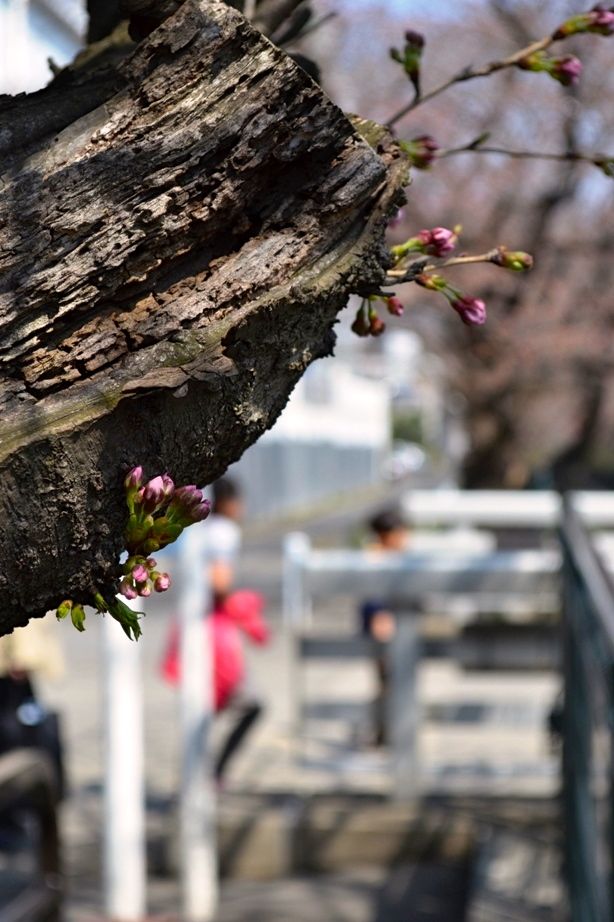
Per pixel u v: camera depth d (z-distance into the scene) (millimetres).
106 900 5879
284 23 1961
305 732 7734
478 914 5367
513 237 10875
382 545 8430
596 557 4109
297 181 1314
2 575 1155
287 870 6555
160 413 1212
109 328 1220
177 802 6477
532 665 6910
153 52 1259
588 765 3803
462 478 13789
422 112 10516
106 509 1190
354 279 1346
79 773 8164
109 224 1216
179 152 1232
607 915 3068
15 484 1143
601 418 14031
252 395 1290
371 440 59406
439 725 7473
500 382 12266
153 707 10227
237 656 7137
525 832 6742
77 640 14648
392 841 6566
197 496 1162
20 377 1188
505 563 6816
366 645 7195
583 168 10500
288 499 38906
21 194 1212
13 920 3699
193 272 1273
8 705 6535
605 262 11258
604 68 10070
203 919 5914
